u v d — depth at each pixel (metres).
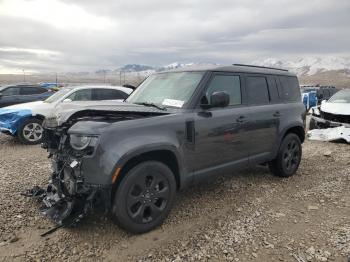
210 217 4.51
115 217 3.83
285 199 5.20
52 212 4.05
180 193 5.38
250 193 5.43
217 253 3.62
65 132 3.94
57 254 3.59
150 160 4.09
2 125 9.70
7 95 13.54
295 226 4.26
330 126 10.73
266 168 6.89
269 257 3.54
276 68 6.43
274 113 5.76
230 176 6.32
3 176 6.14
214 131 4.68
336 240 3.88
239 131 5.07
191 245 3.79
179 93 4.74
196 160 4.54
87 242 3.83
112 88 10.93
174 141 4.19
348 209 4.82
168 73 5.34
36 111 9.77
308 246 3.76
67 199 3.93
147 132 3.95
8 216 4.39
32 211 4.55
